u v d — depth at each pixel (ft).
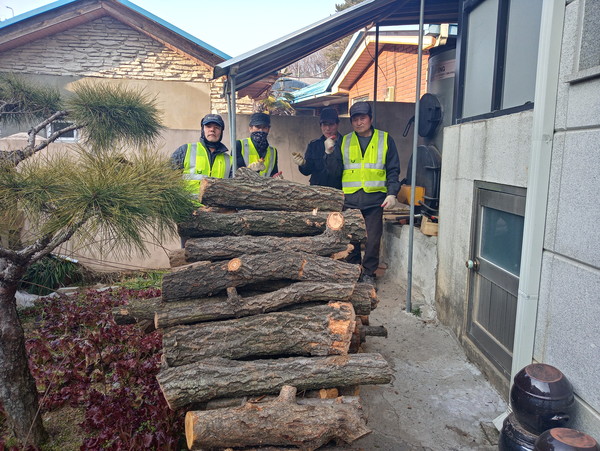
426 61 30.76
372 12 16.43
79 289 20.25
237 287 9.12
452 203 14.25
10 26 22.41
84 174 7.69
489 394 11.04
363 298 9.96
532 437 7.54
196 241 9.39
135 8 23.18
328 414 7.19
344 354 8.17
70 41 24.34
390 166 17.34
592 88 7.32
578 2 7.70
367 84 40.65
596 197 7.16
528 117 9.71
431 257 16.07
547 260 8.54
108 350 12.76
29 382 9.15
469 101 14.42
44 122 11.69
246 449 7.14
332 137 17.06
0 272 8.70
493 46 12.76
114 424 9.50
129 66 24.90
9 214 7.87
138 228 7.82
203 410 7.66
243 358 8.23
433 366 12.46
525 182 9.79
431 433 9.63
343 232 9.91
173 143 23.24
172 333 8.04
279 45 13.82
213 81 25.46
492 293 11.71
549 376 7.50
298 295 8.67
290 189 10.78
